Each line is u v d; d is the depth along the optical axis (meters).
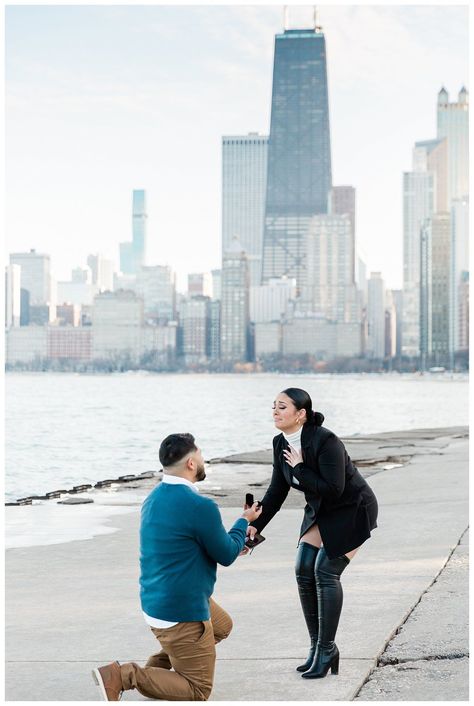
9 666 5.59
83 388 191.00
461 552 9.05
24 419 68.56
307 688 5.06
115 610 6.96
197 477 4.99
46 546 9.85
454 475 16.28
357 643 5.86
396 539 9.91
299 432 5.37
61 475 26.98
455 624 6.27
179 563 4.80
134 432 51.78
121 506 13.30
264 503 5.57
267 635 6.14
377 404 100.50
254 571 8.36
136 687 4.79
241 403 109.12
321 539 5.39
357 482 5.38
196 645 4.82
